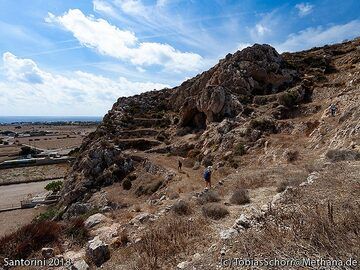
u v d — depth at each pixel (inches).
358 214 273.4
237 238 303.7
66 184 1774.1
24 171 2844.5
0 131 7529.5
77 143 5019.7
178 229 389.7
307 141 1063.6
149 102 2768.2
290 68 2021.4
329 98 1455.5
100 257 382.6
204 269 257.0
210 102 1749.5
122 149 1966.0
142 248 363.6
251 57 1980.8
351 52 2148.1
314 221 281.7
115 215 655.1
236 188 610.2
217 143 1464.1
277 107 1530.5
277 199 412.5
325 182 429.4
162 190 1177.4
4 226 1376.7
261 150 1187.3
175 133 2049.7
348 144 784.9
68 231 515.5
